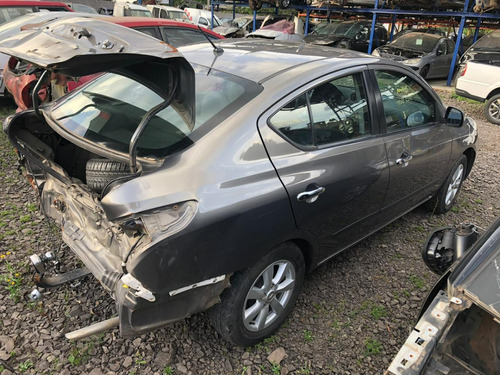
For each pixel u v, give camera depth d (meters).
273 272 2.44
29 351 2.35
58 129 2.38
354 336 2.66
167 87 1.87
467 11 11.93
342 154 2.61
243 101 2.27
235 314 2.25
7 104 7.16
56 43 1.69
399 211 3.50
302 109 2.44
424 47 12.64
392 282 3.20
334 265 3.36
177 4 29.84
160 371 2.30
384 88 3.05
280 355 2.47
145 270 1.81
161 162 2.00
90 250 2.26
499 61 8.39
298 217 2.35
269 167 2.21
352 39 13.89
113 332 2.52
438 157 3.64
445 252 2.18
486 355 1.54
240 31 16.69
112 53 1.60
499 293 1.48
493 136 7.55
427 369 1.44
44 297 2.74
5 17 6.90
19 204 3.90
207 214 1.91
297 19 15.28
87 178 2.27
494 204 4.68
